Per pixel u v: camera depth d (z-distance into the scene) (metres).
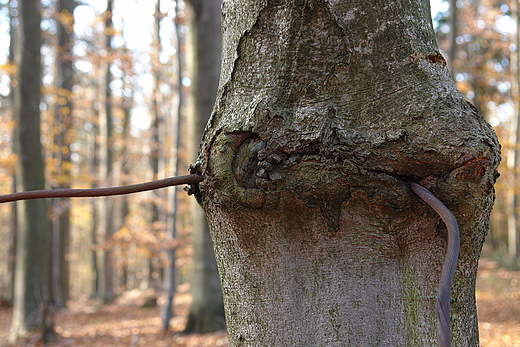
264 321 1.10
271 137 1.05
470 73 11.02
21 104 5.96
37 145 6.04
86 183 11.18
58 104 7.92
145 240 7.04
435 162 1.00
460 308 1.07
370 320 1.07
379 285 1.07
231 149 1.07
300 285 1.09
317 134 1.03
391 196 1.02
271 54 1.07
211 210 1.12
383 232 1.06
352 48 1.04
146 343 4.97
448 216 0.97
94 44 11.41
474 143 0.99
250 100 1.07
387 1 1.05
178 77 6.66
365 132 1.02
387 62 1.04
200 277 5.22
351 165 1.02
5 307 9.65
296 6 1.05
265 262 1.09
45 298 5.95
